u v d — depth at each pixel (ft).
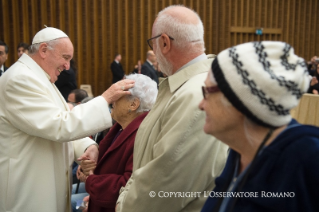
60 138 5.96
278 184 2.50
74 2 23.76
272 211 2.55
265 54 2.62
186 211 4.30
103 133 9.27
